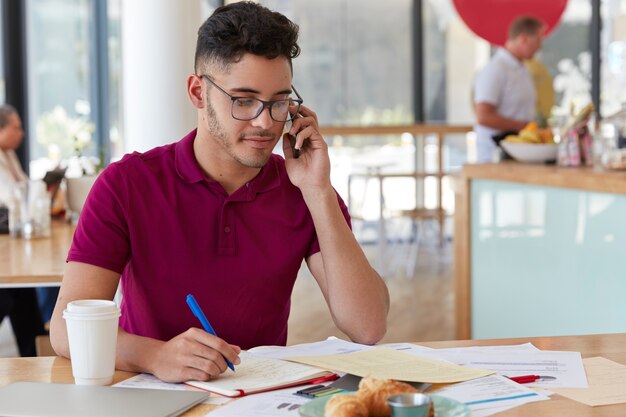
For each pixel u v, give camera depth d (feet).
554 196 11.41
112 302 4.86
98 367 4.74
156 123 13.66
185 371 4.74
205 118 5.89
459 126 25.61
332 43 28.43
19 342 13.34
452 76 29.01
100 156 13.78
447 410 3.93
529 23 17.54
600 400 4.40
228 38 5.43
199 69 5.66
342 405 3.73
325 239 6.08
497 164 13.03
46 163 23.29
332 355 5.22
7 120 15.28
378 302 6.06
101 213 5.83
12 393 4.54
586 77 28.17
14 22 21.99
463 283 13.62
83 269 5.74
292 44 5.53
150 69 13.62
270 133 5.52
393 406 3.63
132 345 5.01
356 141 28.19
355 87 28.66
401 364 4.96
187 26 13.70
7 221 11.95
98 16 24.84
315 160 6.06
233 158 5.61
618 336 5.77
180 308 5.97
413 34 28.68
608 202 10.41
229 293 6.00
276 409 4.27
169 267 5.94
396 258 25.39
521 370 4.93
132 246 5.90
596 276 10.69
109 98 25.12
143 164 6.03
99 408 4.27
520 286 12.25
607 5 27.86
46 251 10.11
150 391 4.56
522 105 17.74
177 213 5.95
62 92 23.80
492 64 17.65
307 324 17.04
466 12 23.70
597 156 13.30
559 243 11.36
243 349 6.07
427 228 27.40
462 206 13.52
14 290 13.19
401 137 28.30
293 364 5.00
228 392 4.51
